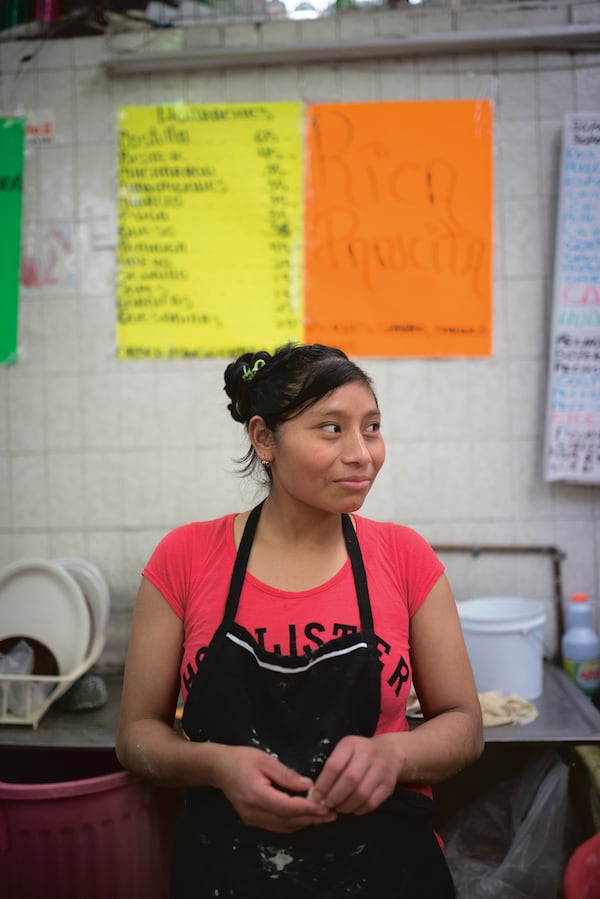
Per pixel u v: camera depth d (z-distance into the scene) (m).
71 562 2.18
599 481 2.13
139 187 2.21
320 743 1.01
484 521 2.21
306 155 2.17
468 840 1.86
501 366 2.19
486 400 2.19
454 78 2.16
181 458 2.24
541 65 2.15
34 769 1.95
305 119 2.17
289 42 2.17
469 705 1.12
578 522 2.20
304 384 1.06
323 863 1.03
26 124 2.24
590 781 1.73
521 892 1.68
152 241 2.21
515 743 1.65
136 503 2.25
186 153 2.20
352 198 2.17
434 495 2.21
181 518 2.24
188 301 2.21
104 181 2.23
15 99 2.25
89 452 2.26
